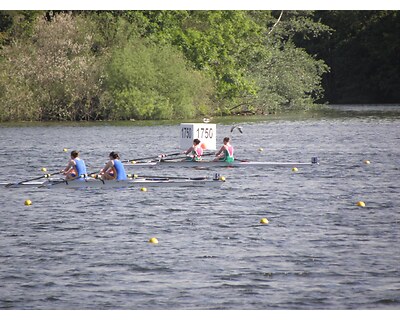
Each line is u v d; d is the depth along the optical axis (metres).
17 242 89.25
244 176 140.50
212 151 188.50
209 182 128.25
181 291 71.81
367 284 73.19
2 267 79.06
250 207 109.38
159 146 194.62
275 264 79.25
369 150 182.25
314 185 129.25
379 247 85.69
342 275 75.62
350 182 132.62
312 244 87.06
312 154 175.62
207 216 103.06
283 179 136.38
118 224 98.44
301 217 102.19
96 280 74.88
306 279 74.56
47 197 118.06
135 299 70.06
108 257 82.38
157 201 114.06
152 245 87.19
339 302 69.06
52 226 97.69
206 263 79.81
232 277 75.31
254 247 85.94
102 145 197.88
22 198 117.50
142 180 127.38
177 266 78.88
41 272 77.31
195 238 90.31
